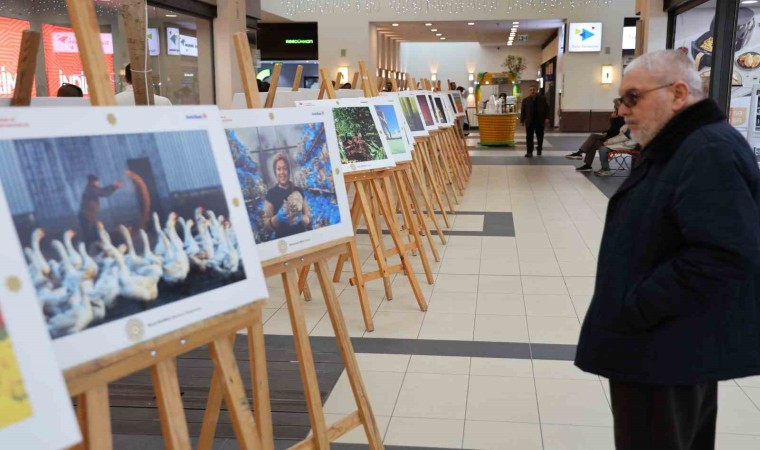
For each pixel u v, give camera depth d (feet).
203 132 6.05
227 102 37.91
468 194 32.60
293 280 8.19
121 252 5.07
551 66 90.89
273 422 10.40
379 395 11.43
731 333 6.27
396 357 13.03
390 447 9.75
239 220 6.17
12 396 3.87
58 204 4.69
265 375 7.66
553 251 21.25
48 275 4.54
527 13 71.36
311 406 7.93
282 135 8.59
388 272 16.17
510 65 100.12
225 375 5.87
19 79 6.52
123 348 4.94
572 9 71.77
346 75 72.49
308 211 8.61
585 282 17.87
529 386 11.69
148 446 9.70
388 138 17.84
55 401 4.05
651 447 6.57
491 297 16.71
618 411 6.79
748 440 9.86
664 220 6.28
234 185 6.23
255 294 6.11
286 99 17.83
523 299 16.51
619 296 6.51
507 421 10.48
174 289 5.42
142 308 5.14
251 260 6.18
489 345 13.57
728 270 5.81
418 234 17.97
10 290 3.99
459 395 11.39
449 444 9.80
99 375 4.80
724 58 28.58
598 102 74.38
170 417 5.29
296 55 74.23
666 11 39.78
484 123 59.36
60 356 4.54
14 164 4.48
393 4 71.05
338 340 8.44
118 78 28.91
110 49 28.43
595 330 6.71
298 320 8.06
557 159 48.34
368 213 15.96
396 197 27.71
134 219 5.22
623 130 39.29
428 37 91.35
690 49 37.50
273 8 68.44
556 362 12.68
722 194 5.87
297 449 7.80
